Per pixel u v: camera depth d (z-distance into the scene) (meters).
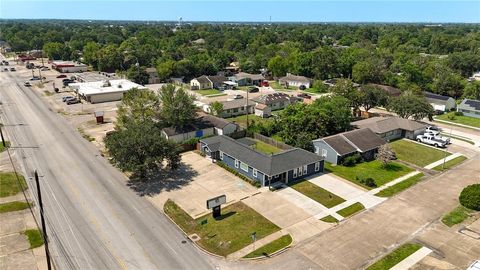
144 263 29.91
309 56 123.69
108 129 66.06
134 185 43.88
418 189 44.06
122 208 38.53
